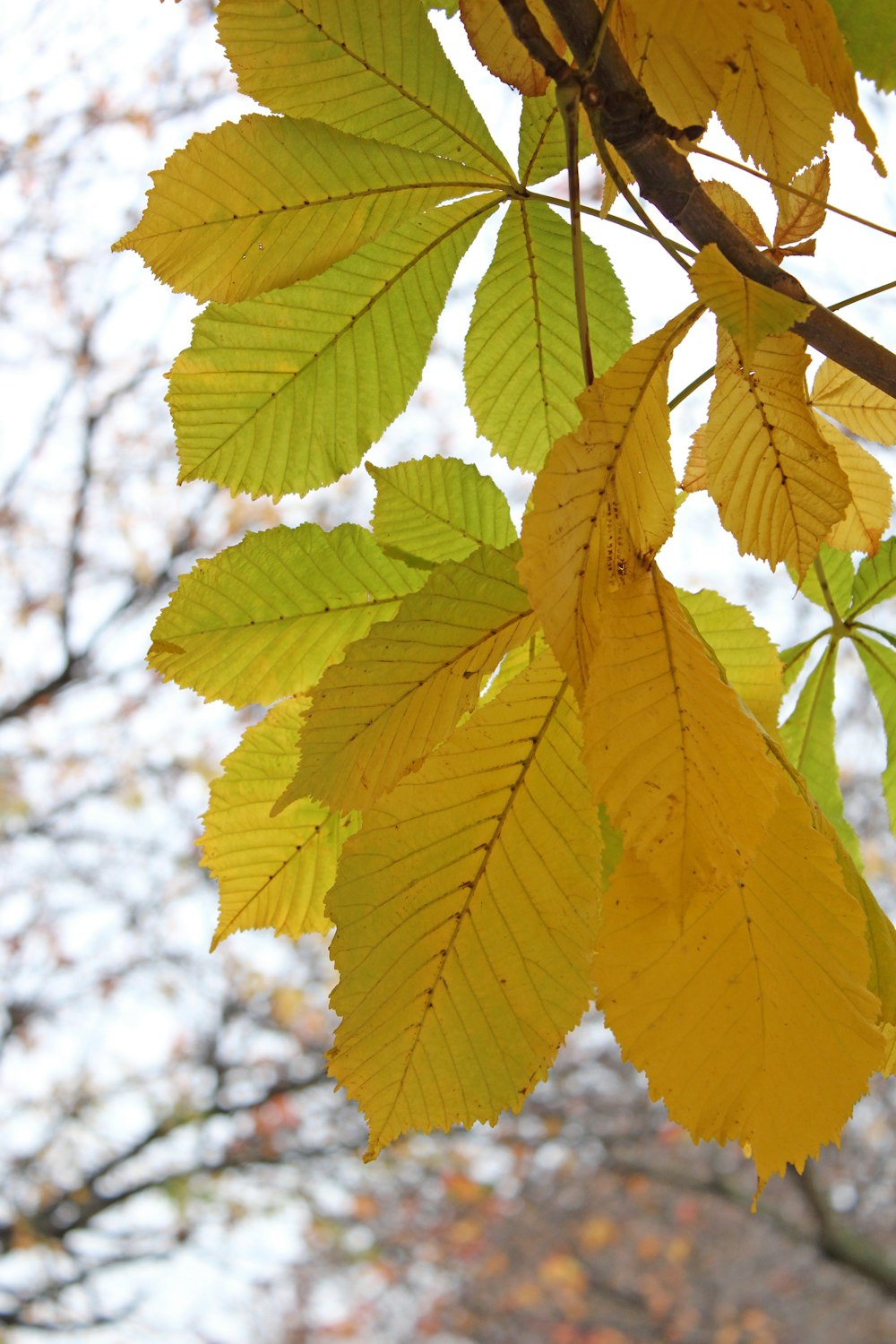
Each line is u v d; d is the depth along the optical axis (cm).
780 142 117
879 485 129
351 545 122
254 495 125
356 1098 113
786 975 109
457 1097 113
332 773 113
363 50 117
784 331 106
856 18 112
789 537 113
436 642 112
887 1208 1087
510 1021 113
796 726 134
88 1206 938
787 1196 1105
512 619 112
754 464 113
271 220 118
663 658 108
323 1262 1184
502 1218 1255
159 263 118
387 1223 1137
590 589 108
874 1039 108
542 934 113
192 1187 940
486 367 129
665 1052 109
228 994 955
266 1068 972
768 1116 108
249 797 123
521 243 126
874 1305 1248
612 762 107
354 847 113
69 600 872
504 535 124
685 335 108
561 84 112
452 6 122
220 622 122
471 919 113
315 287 123
